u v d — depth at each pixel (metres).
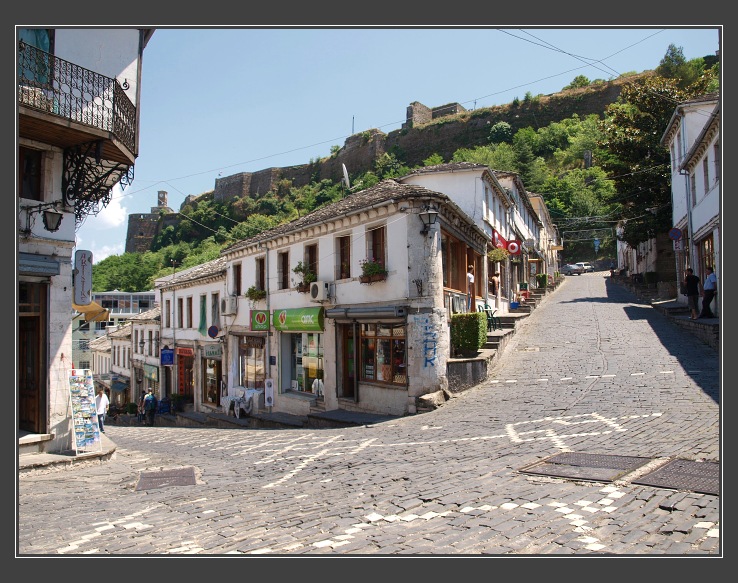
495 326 22.38
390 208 16.64
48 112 10.59
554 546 5.04
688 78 60.97
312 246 20.78
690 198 24.59
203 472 10.17
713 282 19.58
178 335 33.06
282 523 6.31
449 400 15.41
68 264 12.11
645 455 7.83
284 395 21.94
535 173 72.88
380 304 16.92
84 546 5.82
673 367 14.91
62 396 11.82
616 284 45.44
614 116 34.97
